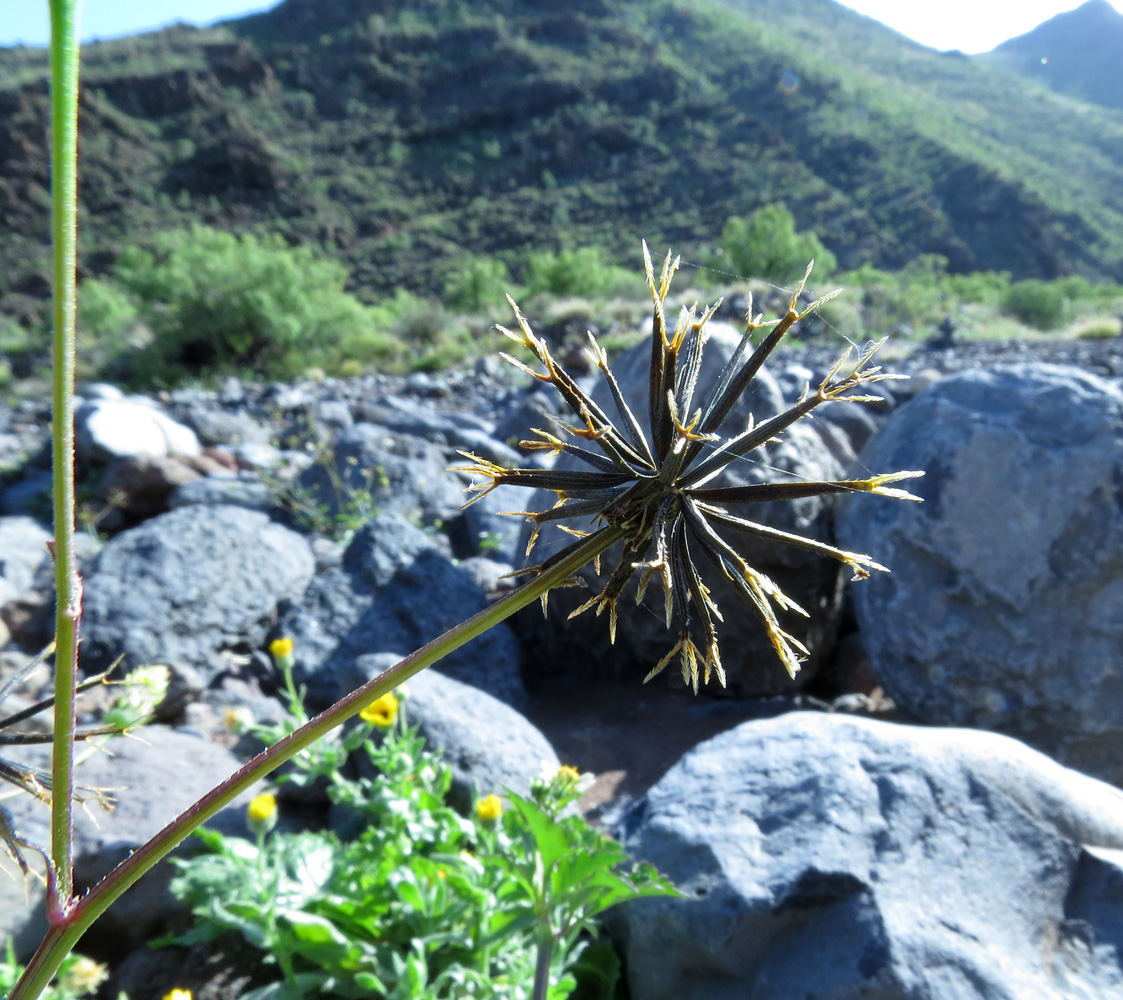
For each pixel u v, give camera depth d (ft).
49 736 2.08
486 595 15.94
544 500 15.79
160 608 14.32
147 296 53.67
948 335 45.47
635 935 7.66
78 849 8.39
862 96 443.32
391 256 304.30
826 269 90.43
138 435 22.27
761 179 350.64
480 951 7.10
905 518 12.37
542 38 469.57
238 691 13.44
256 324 52.19
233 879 7.70
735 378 2.22
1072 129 539.70
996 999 6.42
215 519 16.34
